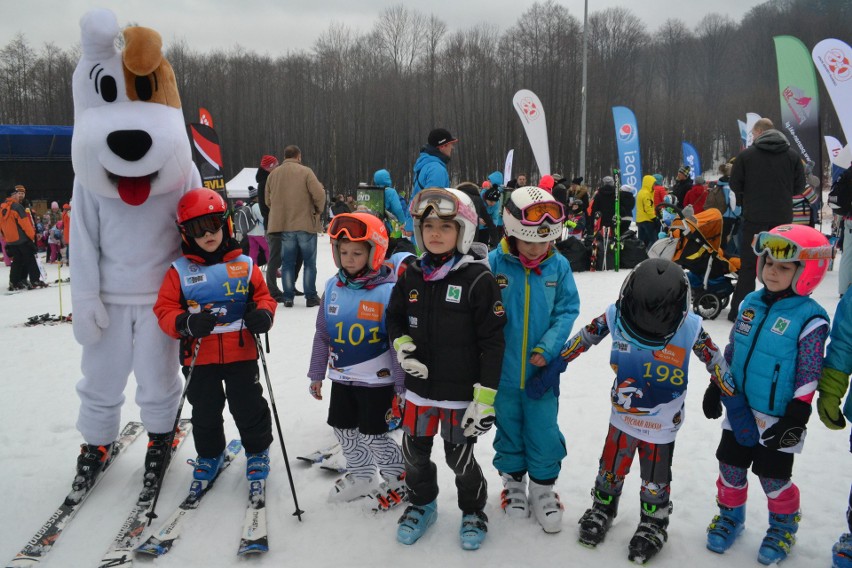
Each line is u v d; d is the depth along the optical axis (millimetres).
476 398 2561
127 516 3043
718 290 6969
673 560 2660
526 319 2879
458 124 42562
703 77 59469
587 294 8805
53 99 49031
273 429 4082
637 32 52000
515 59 44594
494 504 3145
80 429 3336
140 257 3186
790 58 9711
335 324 2992
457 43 44188
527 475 3301
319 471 3512
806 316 2529
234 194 23359
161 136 2984
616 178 12031
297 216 7992
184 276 3082
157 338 3260
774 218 6219
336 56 45156
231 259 3182
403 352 2631
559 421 4156
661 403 2648
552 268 2918
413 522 2840
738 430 2629
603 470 2828
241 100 43594
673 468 3484
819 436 3885
